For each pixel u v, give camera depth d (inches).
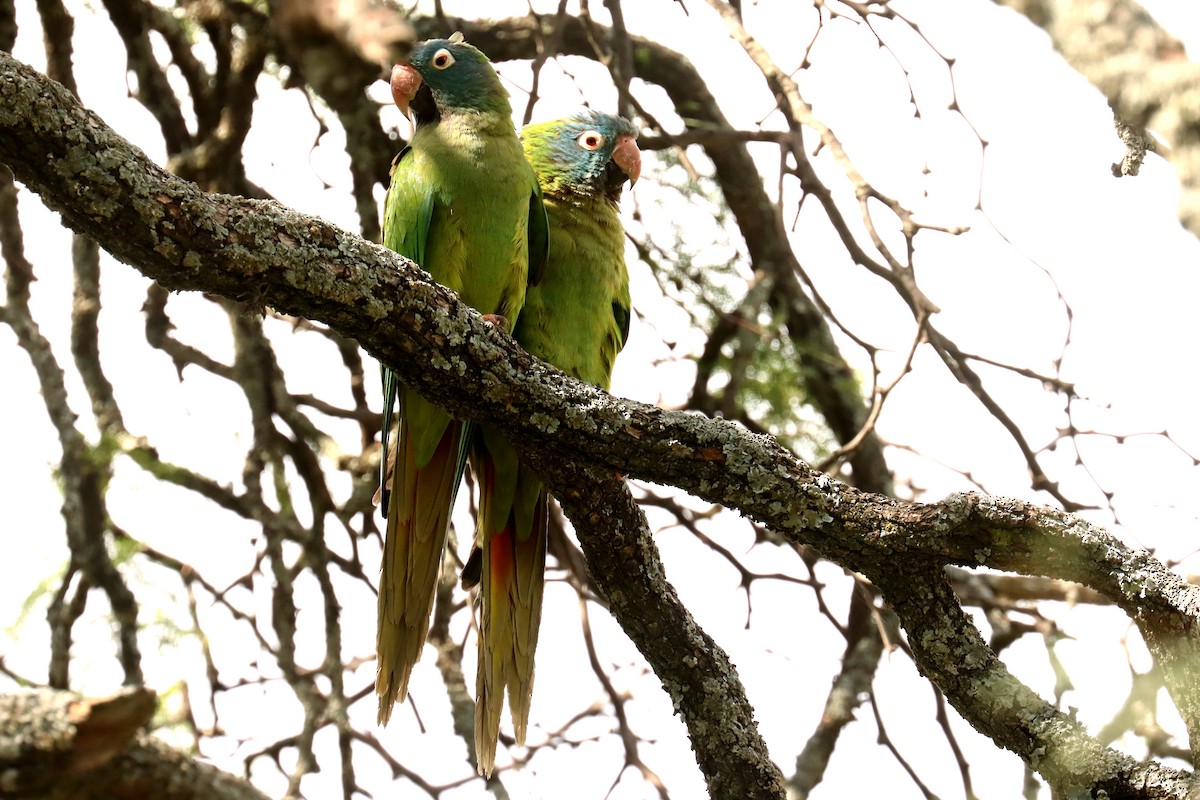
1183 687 233.0
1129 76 123.2
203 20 380.8
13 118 193.5
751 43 347.6
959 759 397.7
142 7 402.0
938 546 241.8
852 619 437.4
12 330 393.1
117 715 152.4
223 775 167.8
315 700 374.0
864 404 435.5
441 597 392.2
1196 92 119.5
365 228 391.2
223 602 415.5
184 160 385.1
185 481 411.5
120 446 398.9
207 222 210.7
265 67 411.2
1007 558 241.3
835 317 341.1
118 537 399.2
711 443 248.1
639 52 448.8
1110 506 367.2
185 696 331.9
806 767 397.4
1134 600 234.4
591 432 247.9
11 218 391.2
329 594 389.1
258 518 391.5
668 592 284.0
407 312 233.6
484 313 336.2
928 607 249.1
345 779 367.2
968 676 246.5
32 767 151.9
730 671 286.5
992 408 350.3
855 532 243.8
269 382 415.8
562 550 411.8
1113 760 231.0
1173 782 225.0
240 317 404.2
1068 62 127.6
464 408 248.7
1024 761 244.7
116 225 204.8
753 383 429.1
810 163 360.2
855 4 355.3
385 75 356.8
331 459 420.8
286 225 220.7
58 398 382.0
